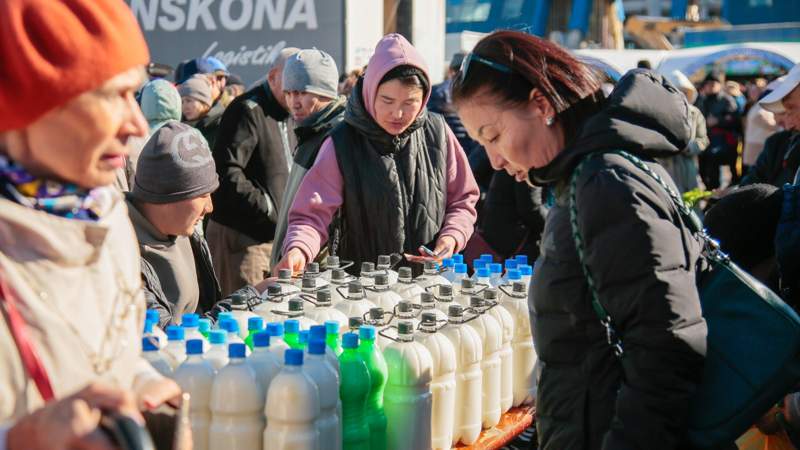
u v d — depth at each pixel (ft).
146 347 6.94
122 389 3.76
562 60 6.64
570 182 6.30
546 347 6.60
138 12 28.76
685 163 28.89
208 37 28.32
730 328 6.45
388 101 11.63
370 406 7.64
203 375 6.70
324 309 8.61
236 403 6.59
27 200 4.25
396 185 12.00
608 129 6.18
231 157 15.49
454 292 9.84
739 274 6.57
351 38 27.50
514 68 6.53
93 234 4.37
